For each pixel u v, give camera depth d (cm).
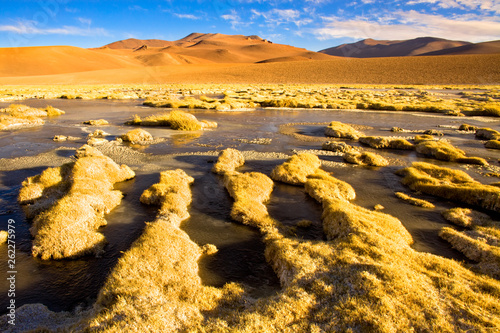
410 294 748
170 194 1526
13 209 1438
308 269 883
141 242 1048
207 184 1817
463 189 1620
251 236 1248
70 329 695
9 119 3506
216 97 6619
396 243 1061
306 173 1948
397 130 3462
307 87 9194
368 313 686
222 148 2659
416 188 1777
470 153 2588
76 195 1388
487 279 894
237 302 824
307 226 1329
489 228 1261
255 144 2831
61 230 1114
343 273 848
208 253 1101
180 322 702
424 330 646
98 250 1091
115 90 7762
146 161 2231
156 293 800
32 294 886
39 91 6900
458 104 5356
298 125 3794
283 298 770
